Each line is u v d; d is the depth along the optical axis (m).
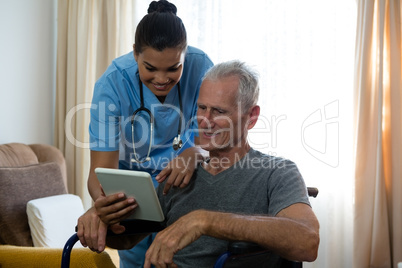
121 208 1.38
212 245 1.49
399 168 2.95
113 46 3.46
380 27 2.93
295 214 1.31
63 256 1.41
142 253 1.90
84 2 3.59
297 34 3.18
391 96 2.95
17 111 3.41
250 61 3.28
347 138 3.15
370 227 2.99
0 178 2.54
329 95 3.15
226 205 1.50
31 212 2.52
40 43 3.57
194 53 1.91
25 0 3.43
